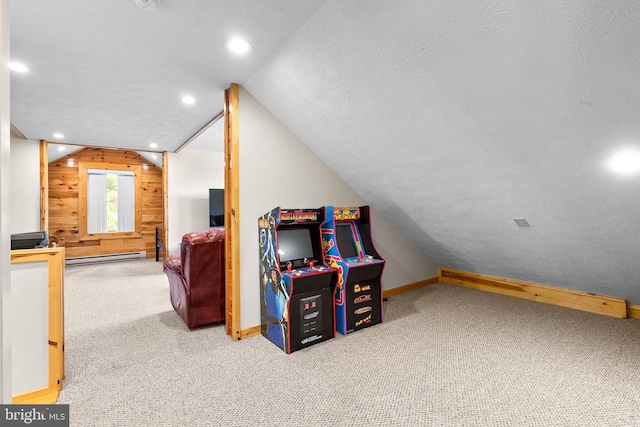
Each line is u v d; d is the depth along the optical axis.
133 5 1.73
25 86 2.79
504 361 2.33
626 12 1.22
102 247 6.86
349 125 2.66
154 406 1.83
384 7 1.64
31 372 1.93
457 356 2.42
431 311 3.47
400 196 3.39
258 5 1.74
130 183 7.18
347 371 2.21
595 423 1.67
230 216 2.82
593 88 1.53
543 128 1.85
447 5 1.50
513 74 1.65
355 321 2.92
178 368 2.26
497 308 3.55
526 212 2.65
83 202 6.64
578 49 1.41
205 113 3.60
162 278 5.14
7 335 0.90
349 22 1.80
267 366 2.28
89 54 2.24
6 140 0.88
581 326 2.99
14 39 2.04
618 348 2.51
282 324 2.56
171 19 1.85
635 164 1.78
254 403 1.85
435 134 2.30
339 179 3.63
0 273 0.84
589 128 1.72
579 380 2.07
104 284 4.75
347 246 3.20
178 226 6.16
